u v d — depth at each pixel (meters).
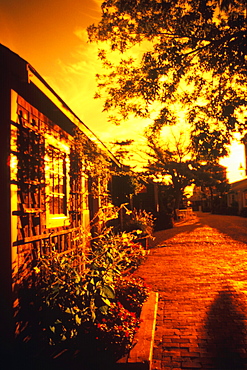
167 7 6.76
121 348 4.12
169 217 23.83
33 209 4.47
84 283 4.63
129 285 6.35
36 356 4.04
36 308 4.41
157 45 7.85
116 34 8.30
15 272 3.89
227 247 12.86
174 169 30.62
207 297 6.53
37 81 4.12
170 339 4.73
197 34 7.23
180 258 10.80
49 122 5.53
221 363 4.01
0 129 3.90
